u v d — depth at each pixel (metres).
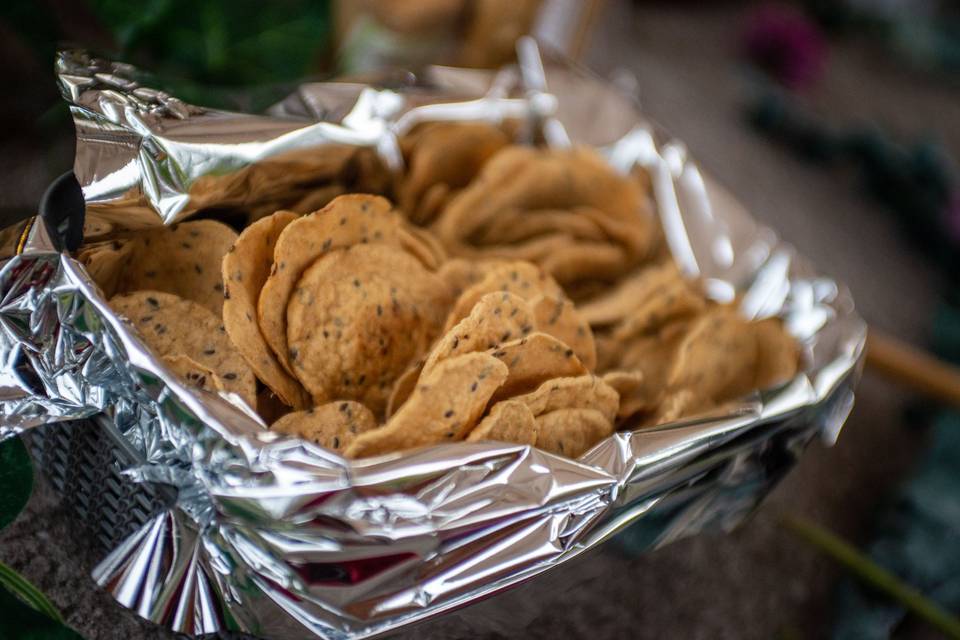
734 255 0.48
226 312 0.35
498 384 0.34
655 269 0.47
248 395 0.35
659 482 0.35
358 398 0.38
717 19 0.96
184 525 0.32
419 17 0.52
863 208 0.75
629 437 0.35
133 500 0.33
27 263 0.32
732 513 0.40
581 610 0.43
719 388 0.42
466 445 0.32
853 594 0.47
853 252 0.69
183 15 0.51
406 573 0.32
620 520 0.34
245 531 0.31
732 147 0.76
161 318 0.36
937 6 1.10
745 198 0.70
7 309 0.32
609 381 0.39
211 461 0.31
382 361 0.38
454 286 0.41
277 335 0.37
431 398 0.34
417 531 0.31
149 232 0.38
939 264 0.71
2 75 0.47
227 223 0.40
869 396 0.58
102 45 0.49
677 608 0.44
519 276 0.40
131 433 0.32
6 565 0.35
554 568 0.34
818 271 0.46
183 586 0.32
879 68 1.00
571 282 0.45
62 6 0.47
